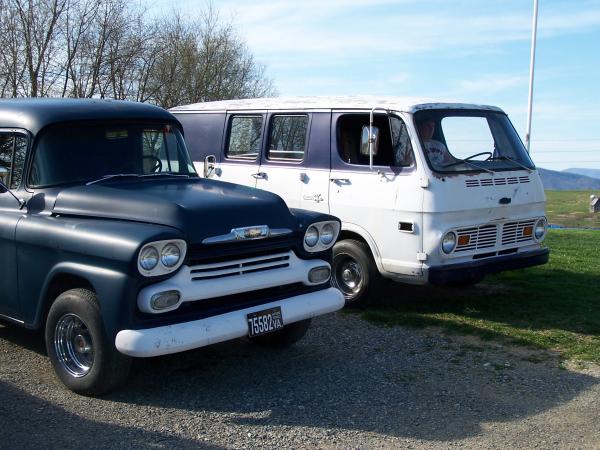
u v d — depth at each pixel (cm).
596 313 751
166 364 588
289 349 631
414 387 539
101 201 529
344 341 656
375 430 461
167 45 2481
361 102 783
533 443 445
